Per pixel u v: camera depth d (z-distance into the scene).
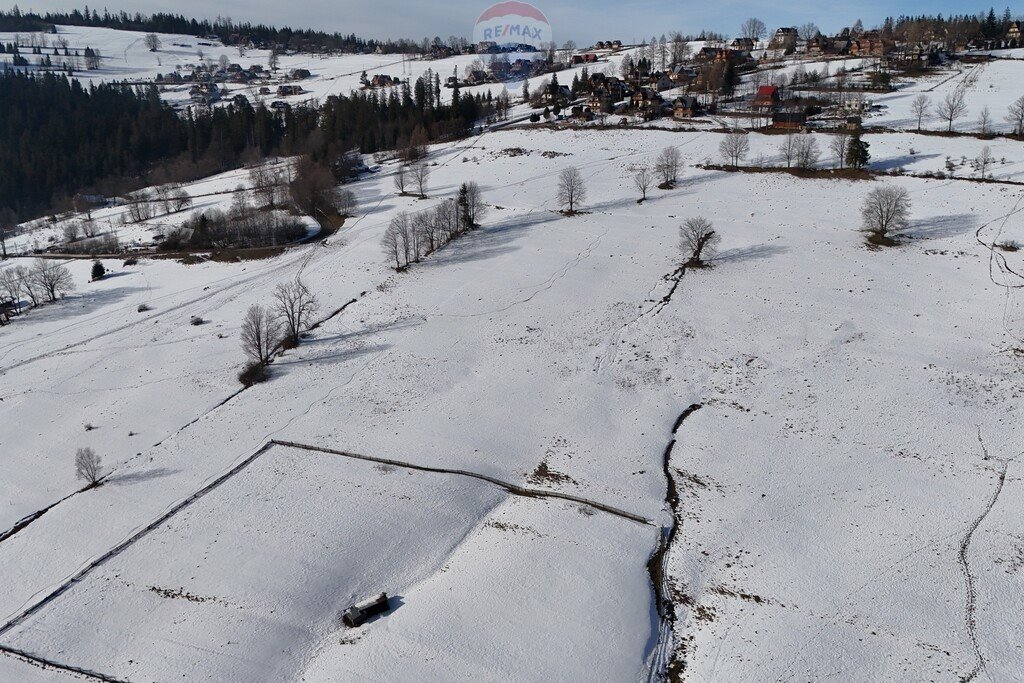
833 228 109.19
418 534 57.59
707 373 77.50
